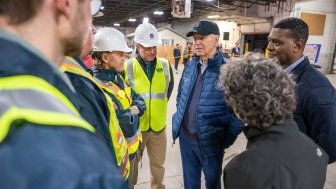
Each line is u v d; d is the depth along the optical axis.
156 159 2.16
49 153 0.24
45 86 0.29
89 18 0.38
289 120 0.79
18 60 0.27
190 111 1.79
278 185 0.69
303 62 1.27
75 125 0.28
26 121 0.25
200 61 1.76
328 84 1.21
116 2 14.73
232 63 0.89
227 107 1.63
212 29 1.63
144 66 2.11
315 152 0.78
